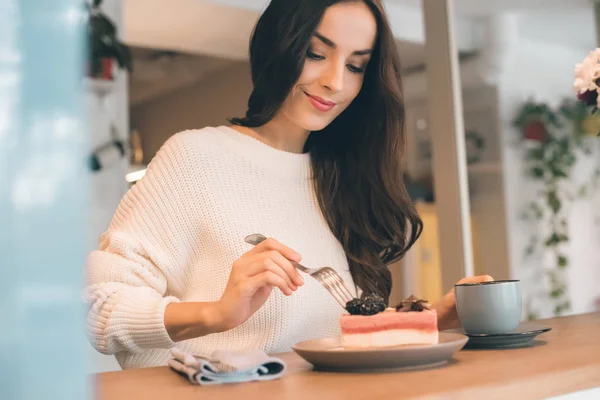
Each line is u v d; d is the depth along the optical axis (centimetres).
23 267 41
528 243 335
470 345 116
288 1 155
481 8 341
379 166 172
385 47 165
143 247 149
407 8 418
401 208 175
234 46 474
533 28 342
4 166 41
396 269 515
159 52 539
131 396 85
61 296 42
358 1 158
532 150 339
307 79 157
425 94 499
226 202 158
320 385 86
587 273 342
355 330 104
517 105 341
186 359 98
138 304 131
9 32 41
